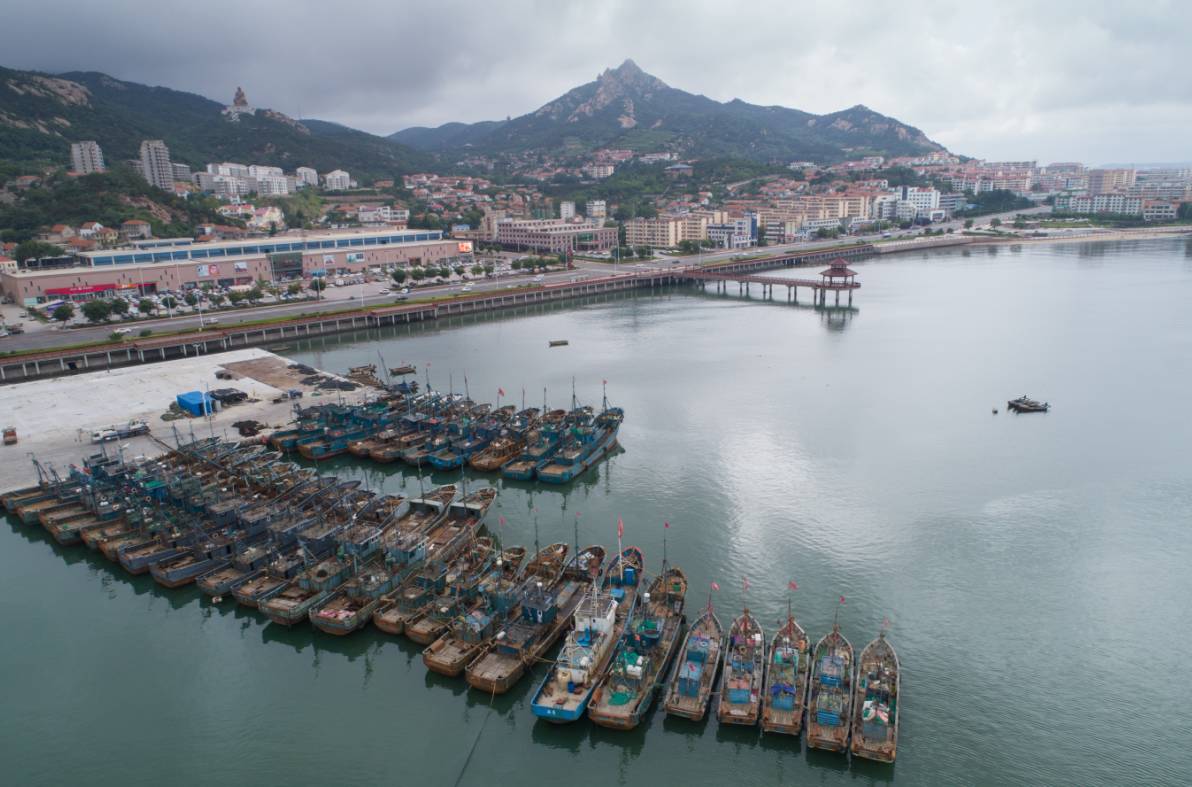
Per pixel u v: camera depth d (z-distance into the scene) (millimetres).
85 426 150750
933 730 70312
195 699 77312
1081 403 167250
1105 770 65750
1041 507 116375
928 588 94375
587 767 67000
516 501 121312
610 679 72375
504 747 69625
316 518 102438
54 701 77312
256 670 81438
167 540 102188
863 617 88062
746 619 81500
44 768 68688
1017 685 76625
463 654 78375
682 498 121562
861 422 157250
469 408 160625
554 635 80750
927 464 134125
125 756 69938
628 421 160875
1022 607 90250
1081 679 77625
